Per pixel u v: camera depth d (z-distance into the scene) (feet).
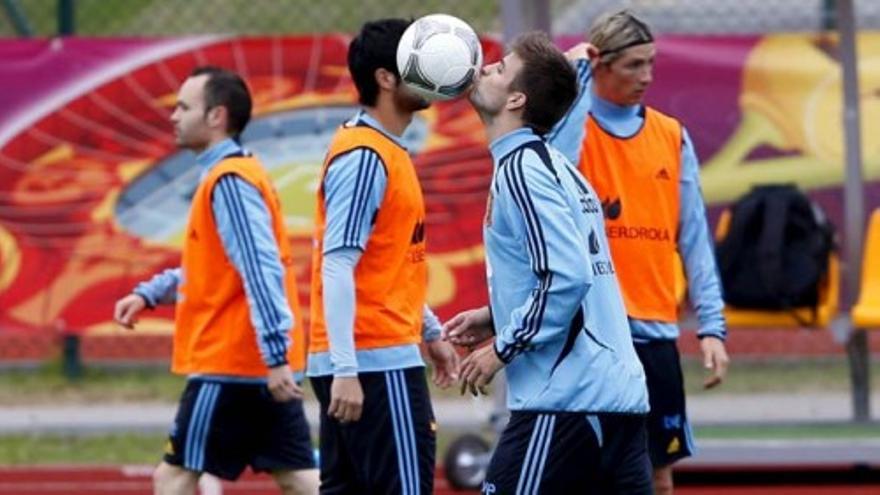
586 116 82.33
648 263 84.84
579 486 67.92
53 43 132.05
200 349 87.40
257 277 84.99
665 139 86.33
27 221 133.18
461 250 130.41
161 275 93.40
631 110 85.92
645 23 84.84
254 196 86.07
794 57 123.95
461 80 73.36
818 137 123.75
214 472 88.33
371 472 76.89
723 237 114.21
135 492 119.55
